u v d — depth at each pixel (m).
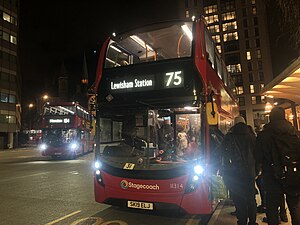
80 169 15.19
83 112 24.16
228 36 79.19
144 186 5.29
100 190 5.83
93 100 6.45
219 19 80.31
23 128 82.12
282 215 5.33
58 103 21.70
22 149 47.16
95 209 6.77
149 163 5.43
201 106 5.43
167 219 5.96
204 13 81.62
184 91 5.59
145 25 6.71
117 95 6.21
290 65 9.00
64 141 21.19
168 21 6.45
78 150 22.44
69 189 9.32
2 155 30.88
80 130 22.77
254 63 76.19
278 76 10.54
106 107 6.27
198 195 5.01
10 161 22.03
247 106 75.69
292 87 11.62
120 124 6.04
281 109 4.13
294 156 3.73
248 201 4.69
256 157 4.12
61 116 21.42
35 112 83.69
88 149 26.83
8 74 50.03
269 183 3.95
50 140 21.23
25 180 11.47
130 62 7.84
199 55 5.71
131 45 7.45
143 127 5.82
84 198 7.96
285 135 3.89
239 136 4.89
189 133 5.51
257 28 76.69
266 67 74.94
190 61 5.69
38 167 16.77
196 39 5.80
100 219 5.95
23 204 7.29
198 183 5.04
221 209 6.65
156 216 6.18
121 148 5.89
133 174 5.44
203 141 5.27
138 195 5.34
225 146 4.95
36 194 8.56
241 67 77.19
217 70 7.59
